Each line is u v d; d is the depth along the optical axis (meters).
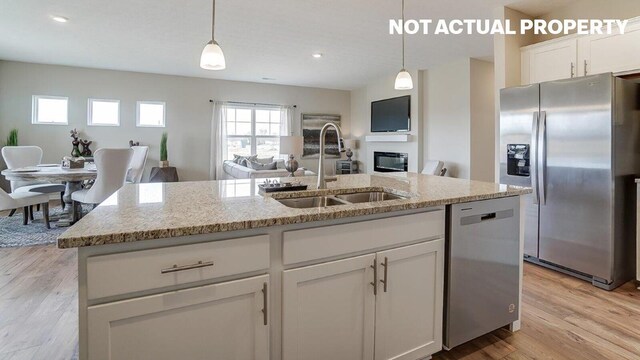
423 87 6.34
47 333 1.98
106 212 1.34
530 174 3.07
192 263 1.13
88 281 1.01
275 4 3.44
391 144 7.06
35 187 4.59
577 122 2.74
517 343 1.93
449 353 1.84
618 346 1.89
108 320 1.03
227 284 1.18
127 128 6.63
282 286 1.30
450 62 5.73
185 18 3.81
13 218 4.75
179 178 7.07
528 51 3.50
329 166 8.48
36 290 2.55
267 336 1.27
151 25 4.02
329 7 3.51
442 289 1.73
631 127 2.72
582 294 2.55
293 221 1.28
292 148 5.86
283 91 7.90
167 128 6.93
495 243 1.89
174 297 1.11
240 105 7.49
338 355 1.44
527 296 2.52
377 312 1.53
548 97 2.93
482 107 5.58
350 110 8.69
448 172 5.85
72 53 5.28
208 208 1.44
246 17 3.78
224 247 1.17
